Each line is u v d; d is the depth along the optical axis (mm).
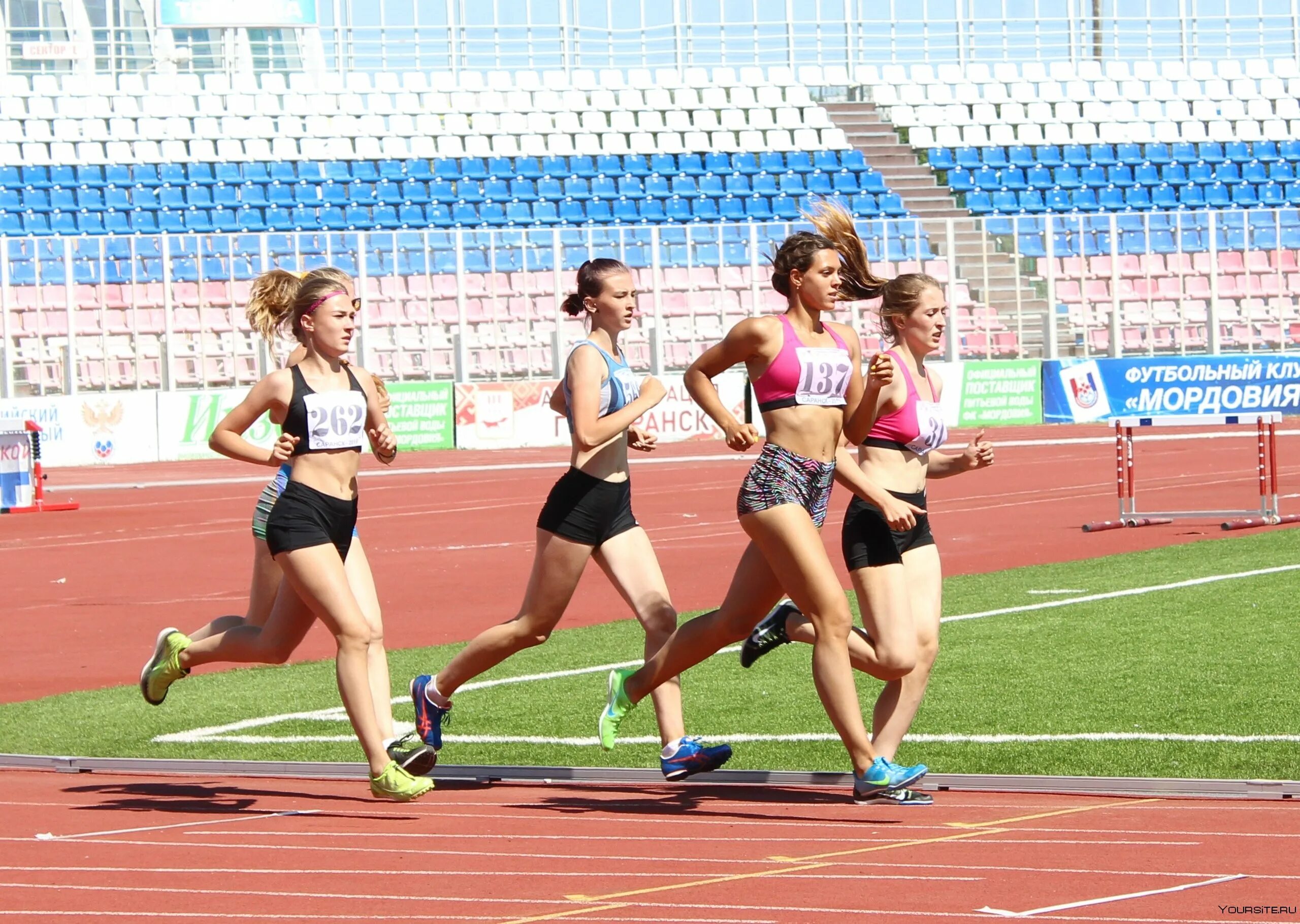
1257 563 25562
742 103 78250
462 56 81188
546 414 61344
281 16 76125
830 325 12305
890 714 12492
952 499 39719
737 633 12586
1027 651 18625
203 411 58344
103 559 33031
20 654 21953
